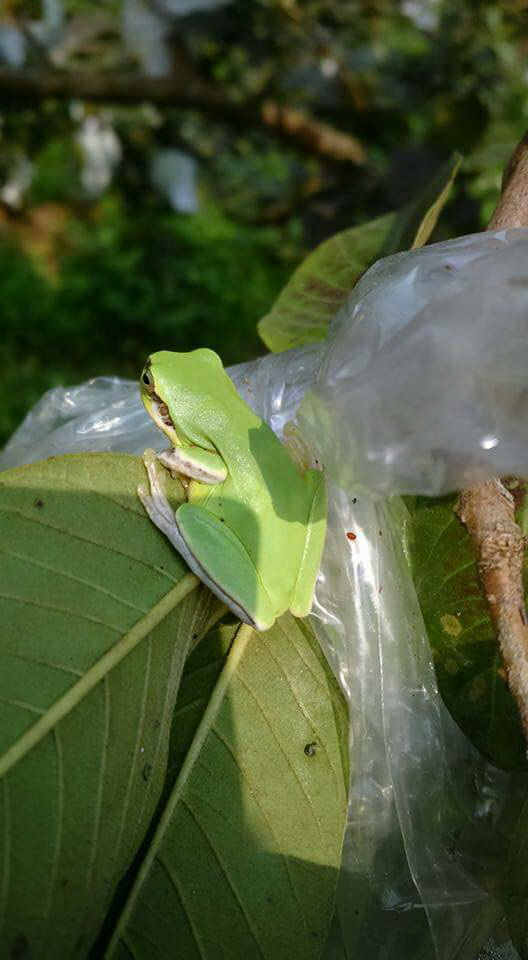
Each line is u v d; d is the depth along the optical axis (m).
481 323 0.15
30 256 0.64
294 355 0.19
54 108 0.50
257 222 0.62
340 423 0.15
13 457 0.20
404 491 0.15
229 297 0.61
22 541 0.15
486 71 0.43
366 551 0.17
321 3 0.45
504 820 0.17
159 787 0.15
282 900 0.16
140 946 0.15
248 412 0.18
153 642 0.16
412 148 0.38
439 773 0.17
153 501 0.16
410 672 0.17
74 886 0.14
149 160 0.60
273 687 0.17
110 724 0.15
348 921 0.17
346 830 0.17
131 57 0.49
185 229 0.62
